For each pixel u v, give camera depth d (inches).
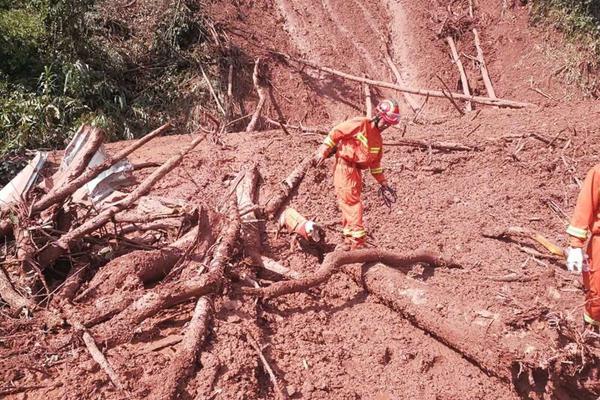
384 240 252.2
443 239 254.4
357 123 225.3
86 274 210.1
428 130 364.5
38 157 263.1
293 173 273.4
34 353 174.9
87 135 269.9
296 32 600.4
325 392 180.2
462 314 201.0
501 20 606.5
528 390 189.6
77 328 179.0
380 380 189.8
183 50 541.0
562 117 374.0
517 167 312.3
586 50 557.6
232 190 251.3
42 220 220.1
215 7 575.2
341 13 624.7
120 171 269.4
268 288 202.2
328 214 261.7
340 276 229.5
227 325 187.2
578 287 225.0
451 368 197.3
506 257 242.1
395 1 645.3
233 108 516.7
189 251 211.5
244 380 171.3
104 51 494.6
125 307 188.7
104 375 168.1
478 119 389.7
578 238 184.4
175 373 167.2
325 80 573.9
